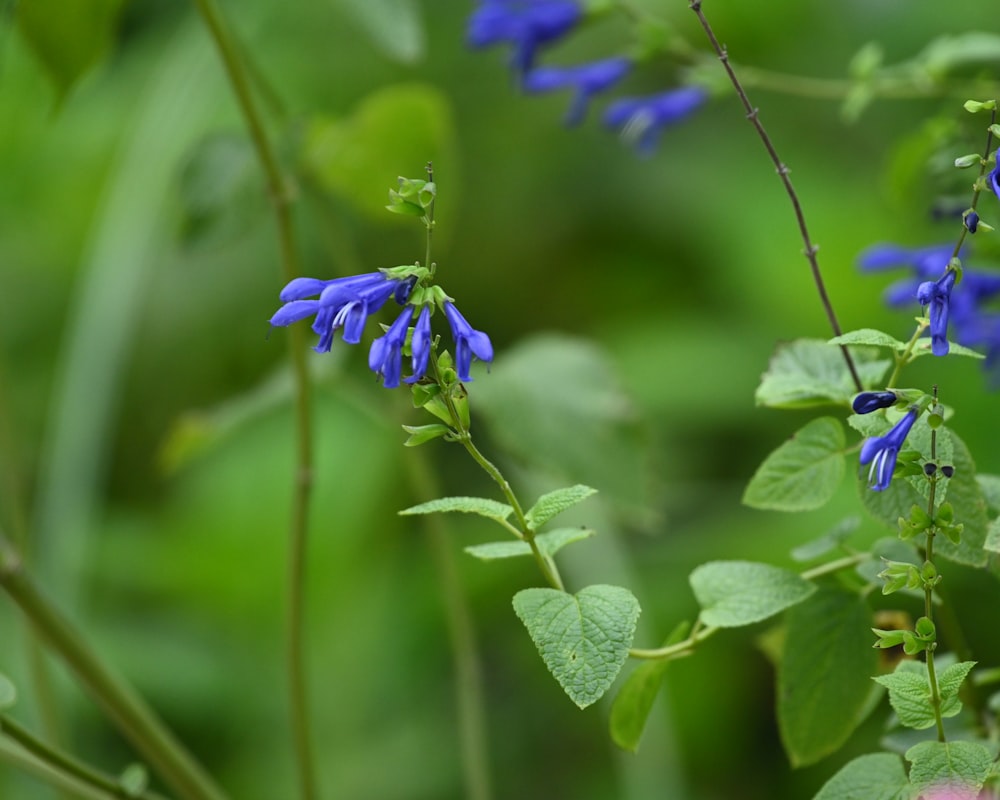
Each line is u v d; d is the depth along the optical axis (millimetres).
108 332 2598
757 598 1698
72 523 2436
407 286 1619
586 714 2936
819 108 3709
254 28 3379
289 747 2797
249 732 2814
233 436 3357
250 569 2869
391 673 2945
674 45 2105
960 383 2854
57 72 1941
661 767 2266
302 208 3635
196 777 1870
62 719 2031
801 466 1694
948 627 1743
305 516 1944
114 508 3445
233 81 1918
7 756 1787
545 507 1646
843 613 1727
